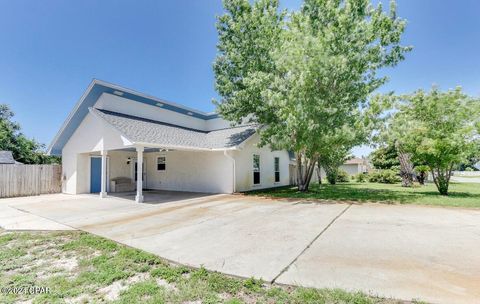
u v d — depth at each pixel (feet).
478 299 8.85
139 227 20.51
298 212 25.93
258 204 31.65
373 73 41.19
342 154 65.21
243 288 10.08
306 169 45.32
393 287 9.81
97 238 17.47
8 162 66.13
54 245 16.31
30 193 45.98
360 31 37.42
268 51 41.47
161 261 13.02
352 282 10.29
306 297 9.17
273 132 39.60
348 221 21.50
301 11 42.45
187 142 43.83
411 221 21.31
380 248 14.44
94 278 11.15
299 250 14.29
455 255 13.24
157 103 52.24
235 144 43.45
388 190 48.70
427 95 43.91
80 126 45.91
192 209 28.50
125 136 35.40
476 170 184.44
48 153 49.57
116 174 51.88
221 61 45.09
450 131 39.04
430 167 40.01
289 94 35.99
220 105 46.03
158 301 9.18
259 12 41.57
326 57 33.99
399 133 35.53
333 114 36.14
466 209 26.91
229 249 14.69
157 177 55.26
